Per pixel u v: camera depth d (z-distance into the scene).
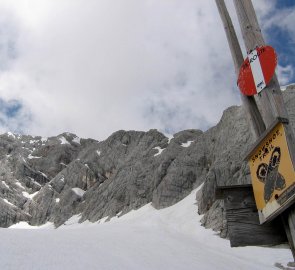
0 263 17.12
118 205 76.62
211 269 24.83
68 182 102.56
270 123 4.18
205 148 70.19
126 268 20.48
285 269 26.39
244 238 4.48
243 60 4.95
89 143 136.75
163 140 92.38
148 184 76.12
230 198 4.70
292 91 50.97
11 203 99.19
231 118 63.72
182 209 58.03
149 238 39.31
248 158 4.47
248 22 4.68
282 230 4.45
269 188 4.01
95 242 30.41
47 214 93.94
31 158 125.81
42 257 20.03
